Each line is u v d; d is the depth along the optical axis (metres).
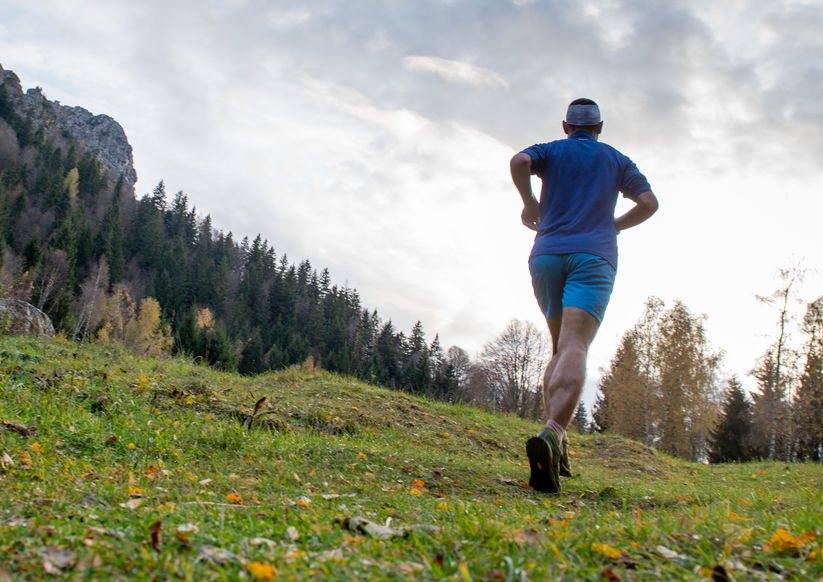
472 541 2.28
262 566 1.83
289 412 7.99
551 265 4.86
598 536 2.44
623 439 12.66
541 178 5.15
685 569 2.06
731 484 8.87
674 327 42.53
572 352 4.68
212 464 4.71
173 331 76.00
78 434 4.93
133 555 2.00
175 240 131.12
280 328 110.25
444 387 59.09
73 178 128.75
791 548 2.34
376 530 2.56
